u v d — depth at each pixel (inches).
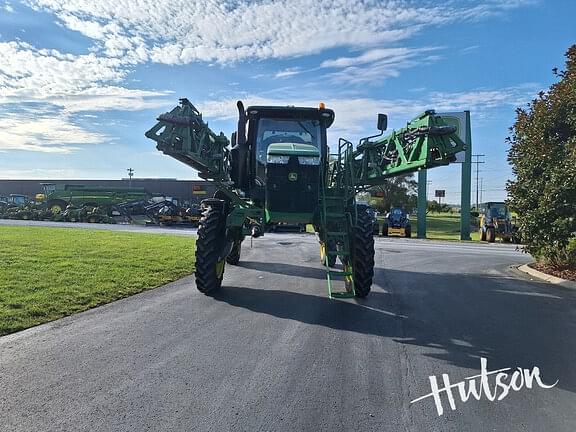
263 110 349.4
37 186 2208.4
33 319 244.4
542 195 434.9
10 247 517.0
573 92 406.9
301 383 172.9
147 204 1403.8
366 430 140.1
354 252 320.2
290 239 803.4
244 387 167.6
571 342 233.0
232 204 351.6
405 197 2048.5
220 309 282.4
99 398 156.1
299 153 315.0
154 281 358.6
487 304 320.2
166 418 143.5
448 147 281.3
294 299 317.1
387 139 331.0
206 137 330.0
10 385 165.3
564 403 162.2
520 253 695.1
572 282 398.6
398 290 363.9
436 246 801.6
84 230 863.1
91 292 306.5
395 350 215.0
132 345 209.9
